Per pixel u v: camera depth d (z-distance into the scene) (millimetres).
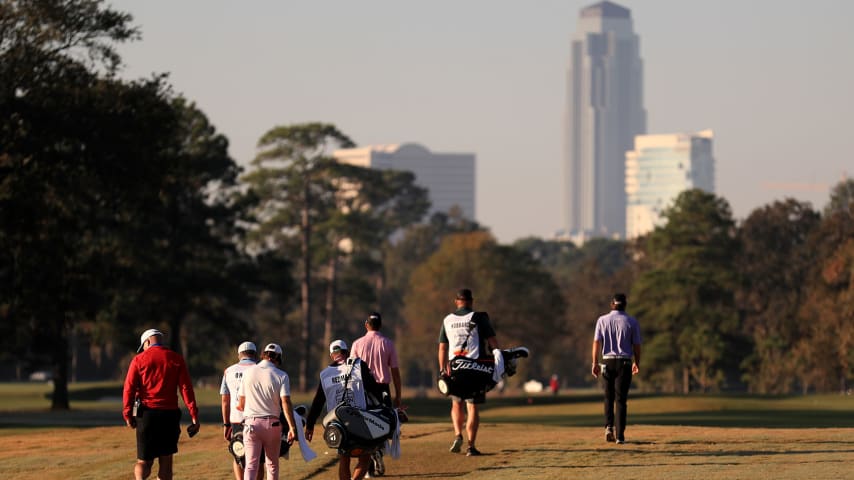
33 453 54875
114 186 118812
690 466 38375
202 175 181875
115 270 131500
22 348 143750
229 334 180000
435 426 58531
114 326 164000
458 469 40594
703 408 104000
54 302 117812
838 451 41438
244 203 191750
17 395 197625
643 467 38625
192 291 168750
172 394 36438
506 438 50000
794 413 90688
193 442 54969
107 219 136125
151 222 164750
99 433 64125
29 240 113125
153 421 36062
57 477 45438
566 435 50656
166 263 167625
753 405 107438
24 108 106750
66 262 119125
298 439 36406
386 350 40250
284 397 35062
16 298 115938
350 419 34781
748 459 39906
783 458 39781
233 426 35938
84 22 110688
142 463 36156
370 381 35656
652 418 86875
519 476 37844
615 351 45406
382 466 39844
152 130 117062
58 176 112312
